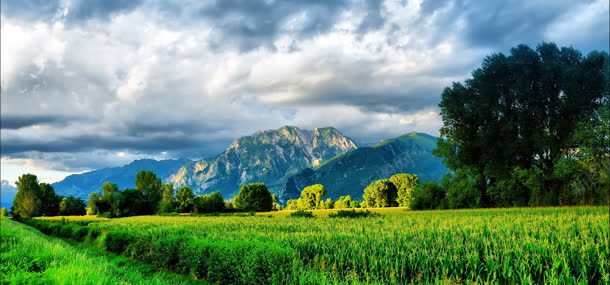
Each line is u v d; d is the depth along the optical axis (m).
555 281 13.26
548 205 65.38
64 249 15.71
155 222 57.38
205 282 20.42
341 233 27.09
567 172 62.25
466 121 72.19
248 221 51.88
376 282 15.02
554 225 28.06
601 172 60.09
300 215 70.75
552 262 15.43
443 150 75.88
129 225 52.03
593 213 42.88
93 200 117.31
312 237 24.91
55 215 151.88
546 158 69.25
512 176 69.38
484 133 70.06
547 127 69.31
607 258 16.22
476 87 72.88
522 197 69.62
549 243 19.31
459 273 16.42
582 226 25.73
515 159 70.94
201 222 52.53
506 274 14.72
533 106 66.44
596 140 60.34
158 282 12.93
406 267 17.45
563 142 66.38
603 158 60.59
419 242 21.03
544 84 68.00
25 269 12.37
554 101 67.19
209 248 20.44
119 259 29.44
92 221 70.56
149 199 125.56
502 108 69.12
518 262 15.22
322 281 14.09
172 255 24.30
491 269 14.98
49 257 14.10
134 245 30.28
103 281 10.23
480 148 72.44
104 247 37.66
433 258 17.09
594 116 63.72
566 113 66.75
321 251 21.28
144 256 28.91
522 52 69.94
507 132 68.62
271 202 135.50
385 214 60.00
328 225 37.47
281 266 15.43
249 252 17.16
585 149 60.75
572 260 15.70
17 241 22.58
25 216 143.38
